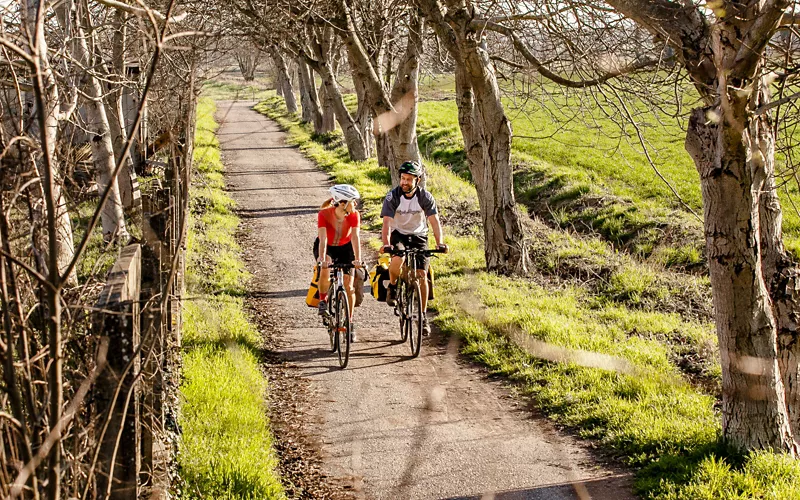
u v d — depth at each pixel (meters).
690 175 21.59
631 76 8.52
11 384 2.29
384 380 8.30
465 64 11.71
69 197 3.30
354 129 25.53
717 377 8.17
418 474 6.11
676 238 15.45
